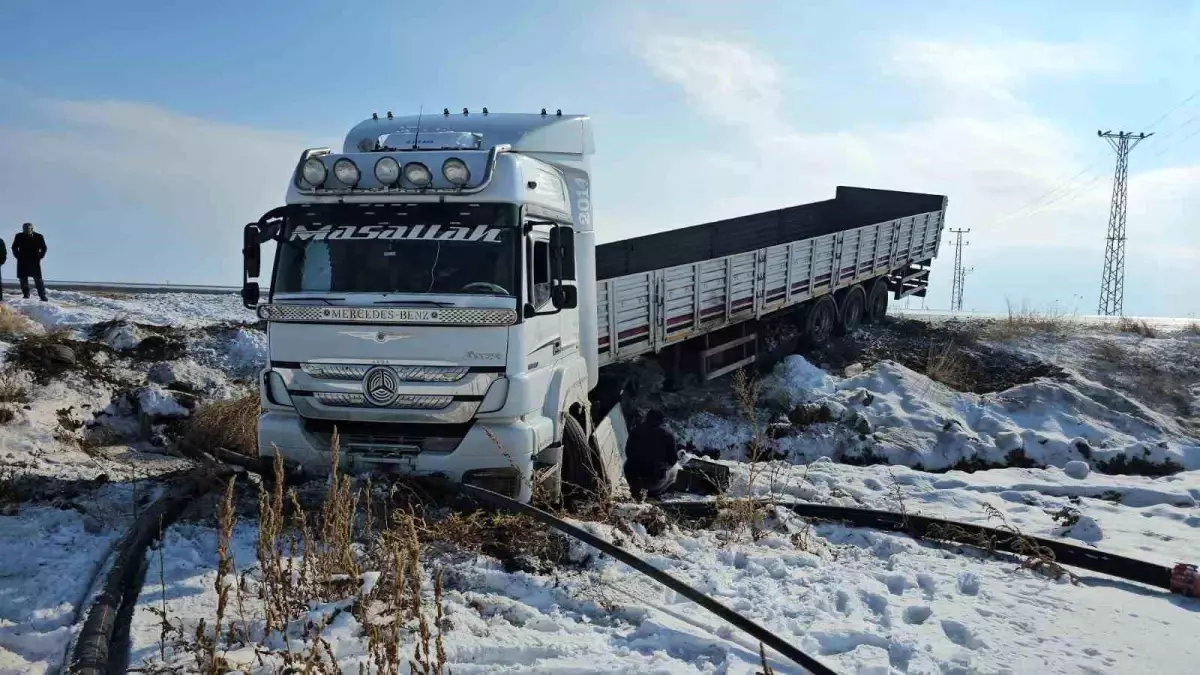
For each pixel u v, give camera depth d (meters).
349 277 7.47
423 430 7.35
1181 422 15.29
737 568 6.81
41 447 10.15
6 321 15.22
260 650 4.81
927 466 12.74
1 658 4.73
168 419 11.71
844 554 7.45
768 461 12.46
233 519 4.61
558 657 4.91
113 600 5.41
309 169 7.57
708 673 4.81
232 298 23.92
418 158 7.62
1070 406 14.67
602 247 17.31
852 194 24.62
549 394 7.96
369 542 6.39
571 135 9.56
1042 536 8.16
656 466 9.95
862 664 4.96
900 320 21.30
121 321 15.64
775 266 16.22
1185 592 6.58
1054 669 5.07
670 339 13.70
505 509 6.96
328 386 7.32
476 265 7.40
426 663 4.14
